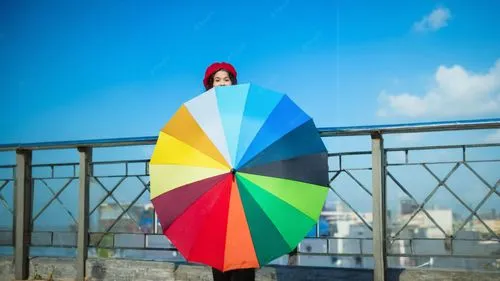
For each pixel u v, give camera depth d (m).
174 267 4.96
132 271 5.11
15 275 5.53
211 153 3.09
